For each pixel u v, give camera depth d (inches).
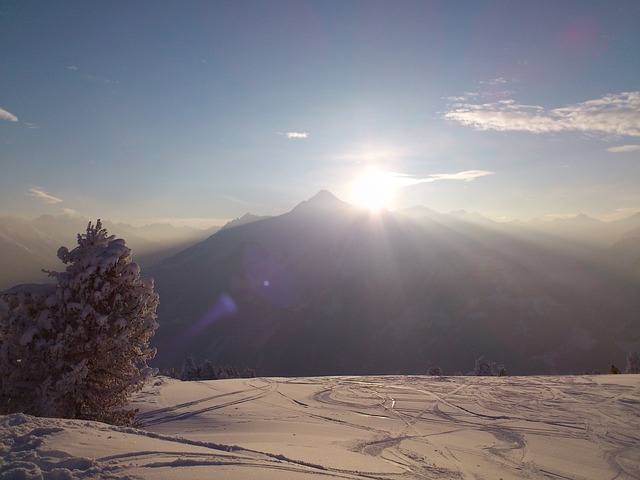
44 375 484.7
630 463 362.9
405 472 305.3
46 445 232.2
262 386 803.4
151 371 511.8
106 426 298.2
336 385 816.3
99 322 478.0
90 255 493.7
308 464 273.9
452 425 500.7
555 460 369.1
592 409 564.4
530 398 648.4
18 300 485.4
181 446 262.5
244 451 274.1
